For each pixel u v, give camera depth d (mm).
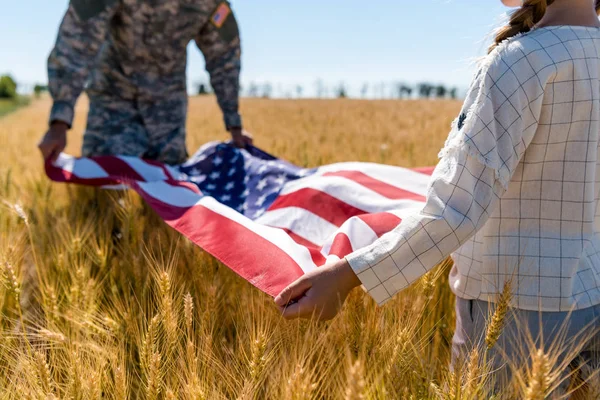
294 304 1380
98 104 3900
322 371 1595
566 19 1376
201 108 20469
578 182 1348
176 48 3873
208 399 1443
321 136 7715
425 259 1322
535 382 1069
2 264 1815
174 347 1567
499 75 1310
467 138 1304
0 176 3777
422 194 2734
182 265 2273
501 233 1430
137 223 2605
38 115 24484
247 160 3473
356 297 1724
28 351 1608
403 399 1341
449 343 1938
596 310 1387
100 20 3334
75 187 3699
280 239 1985
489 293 1449
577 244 1370
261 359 1438
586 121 1318
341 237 1909
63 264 2322
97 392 1450
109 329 1911
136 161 3391
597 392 1286
